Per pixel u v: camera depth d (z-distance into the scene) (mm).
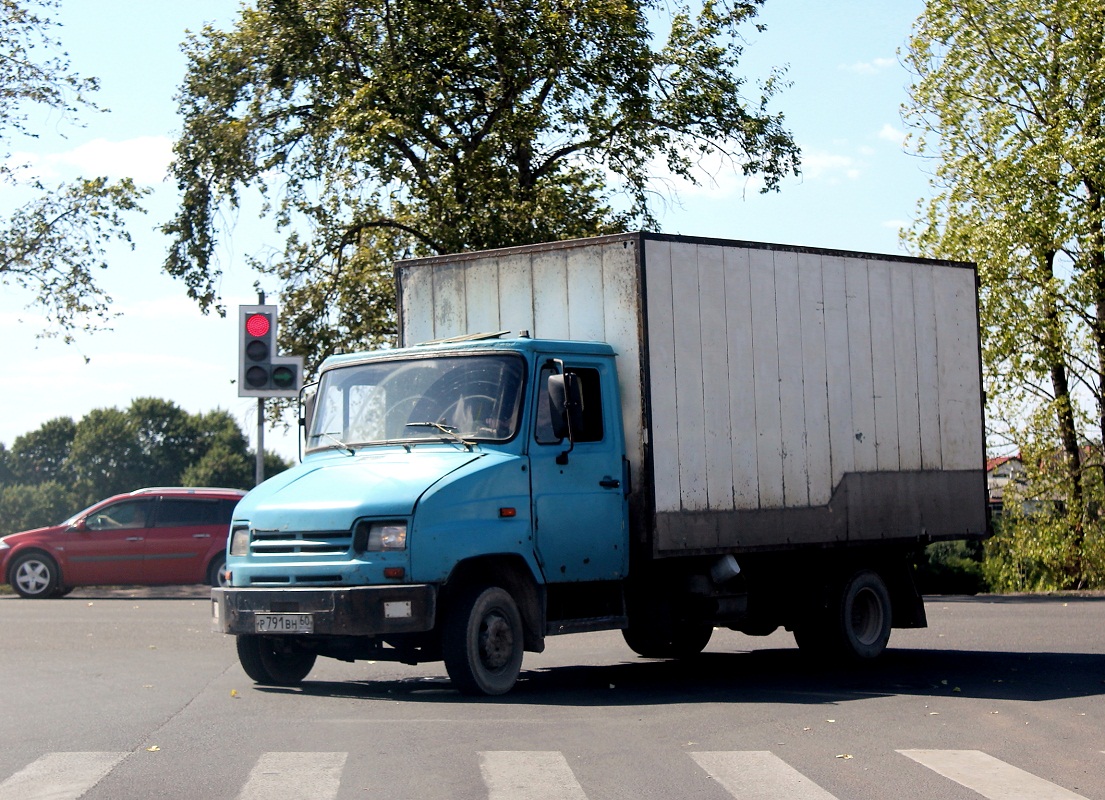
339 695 11375
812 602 14141
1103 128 33781
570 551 11680
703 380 12688
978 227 34219
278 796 7090
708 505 12609
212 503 26344
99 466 139125
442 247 32469
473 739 8906
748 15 34938
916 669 14047
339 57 32938
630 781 7605
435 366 12016
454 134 33406
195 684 12289
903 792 7430
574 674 13633
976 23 34781
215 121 34125
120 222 37219
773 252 13523
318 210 34500
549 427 11695
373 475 11195
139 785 7348
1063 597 30234
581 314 12602
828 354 13977
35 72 35312
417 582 10648
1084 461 35031
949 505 15164
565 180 34594
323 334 35188
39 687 12062
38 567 25703
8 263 36500
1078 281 33250
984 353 33969
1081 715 10484
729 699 11273
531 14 32344
